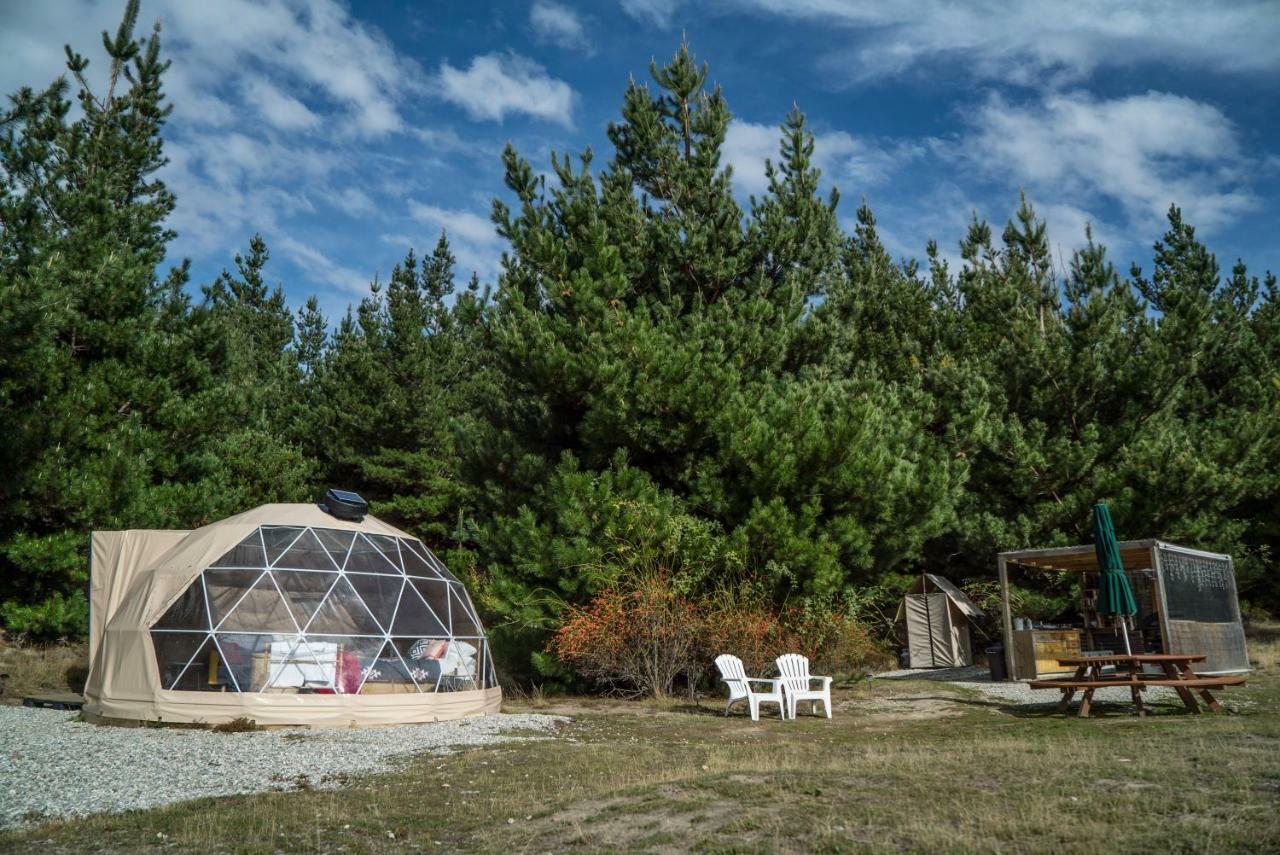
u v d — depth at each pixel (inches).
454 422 773.3
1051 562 734.5
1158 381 891.4
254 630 482.0
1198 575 626.2
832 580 612.4
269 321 2006.6
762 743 383.9
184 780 303.4
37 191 853.8
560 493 637.3
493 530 717.9
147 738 406.3
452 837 218.7
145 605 492.4
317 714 465.1
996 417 922.1
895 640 977.5
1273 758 256.4
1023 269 1216.8
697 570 620.4
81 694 593.6
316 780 306.0
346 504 576.7
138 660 472.7
